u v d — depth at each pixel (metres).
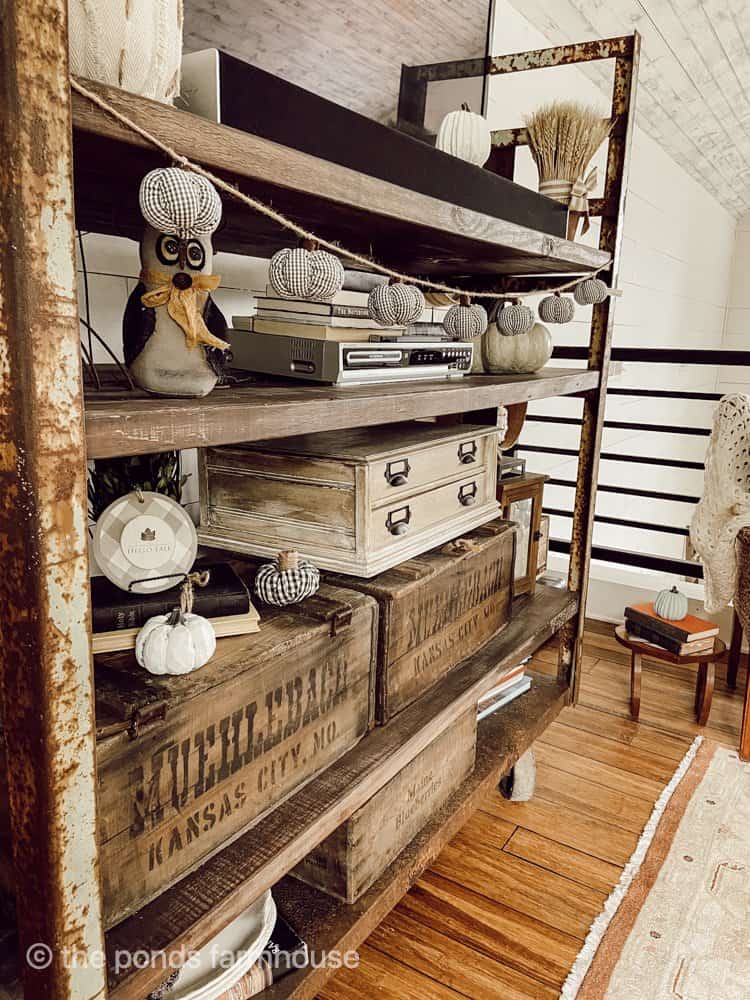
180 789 0.76
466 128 1.29
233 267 1.43
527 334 1.62
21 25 0.44
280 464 1.15
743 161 5.24
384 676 1.11
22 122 0.45
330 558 1.13
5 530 0.50
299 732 0.94
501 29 2.54
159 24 0.61
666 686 2.33
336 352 1.00
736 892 1.42
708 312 6.70
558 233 1.32
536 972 1.22
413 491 1.22
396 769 1.06
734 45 3.24
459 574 1.31
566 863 1.50
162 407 0.61
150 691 0.74
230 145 0.61
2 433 0.49
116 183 0.75
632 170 4.14
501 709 1.69
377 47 1.34
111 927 0.71
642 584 2.78
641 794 1.74
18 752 0.54
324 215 0.91
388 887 1.11
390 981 1.20
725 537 1.97
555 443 3.69
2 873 0.75
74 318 0.50
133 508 0.91
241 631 0.90
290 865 0.85
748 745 1.88
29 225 0.46
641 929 1.32
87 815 0.56
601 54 1.62
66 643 0.53
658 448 5.85
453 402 1.05
